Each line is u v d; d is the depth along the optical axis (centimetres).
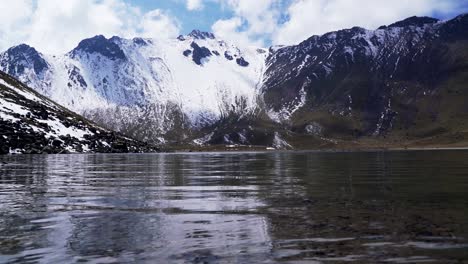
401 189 2523
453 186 2639
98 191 2644
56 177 3872
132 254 1175
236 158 10719
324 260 1099
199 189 2736
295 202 2055
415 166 5262
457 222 1502
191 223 1570
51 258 1146
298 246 1230
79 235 1391
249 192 2525
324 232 1389
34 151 13212
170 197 2317
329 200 2106
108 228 1492
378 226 1461
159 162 7794
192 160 9044
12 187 2916
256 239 1316
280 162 7606
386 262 1075
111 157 10881
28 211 1858
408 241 1257
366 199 2116
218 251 1193
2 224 1572
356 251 1169
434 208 1803
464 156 9988
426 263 1061
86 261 1119
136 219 1656
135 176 4009
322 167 5431
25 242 1305
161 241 1306
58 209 1914
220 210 1845
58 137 15238
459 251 1148
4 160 8094
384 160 7750
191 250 1206
